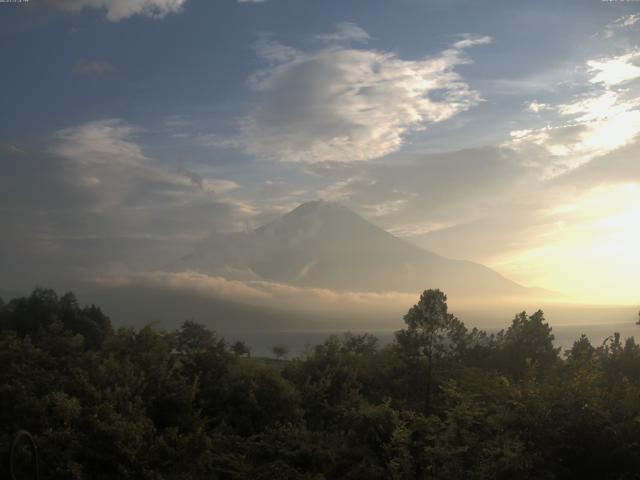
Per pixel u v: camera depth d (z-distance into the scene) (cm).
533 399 1898
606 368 2783
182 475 2066
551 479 1689
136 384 2420
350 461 2016
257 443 2188
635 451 1708
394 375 2969
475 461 1791
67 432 1989
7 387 2197
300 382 3028
